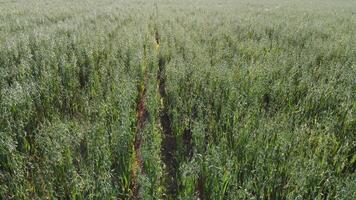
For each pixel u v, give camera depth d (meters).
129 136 4.08
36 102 5.03
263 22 11.49
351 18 13.68
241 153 3.98
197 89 5.47
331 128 4.34
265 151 3.76
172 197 3.64
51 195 3.26
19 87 4.88
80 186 3.27
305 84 5.65
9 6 16.03
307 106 5.04
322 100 5.11
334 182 3.41
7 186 3.43
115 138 4.02
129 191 3.54
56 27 9.99
